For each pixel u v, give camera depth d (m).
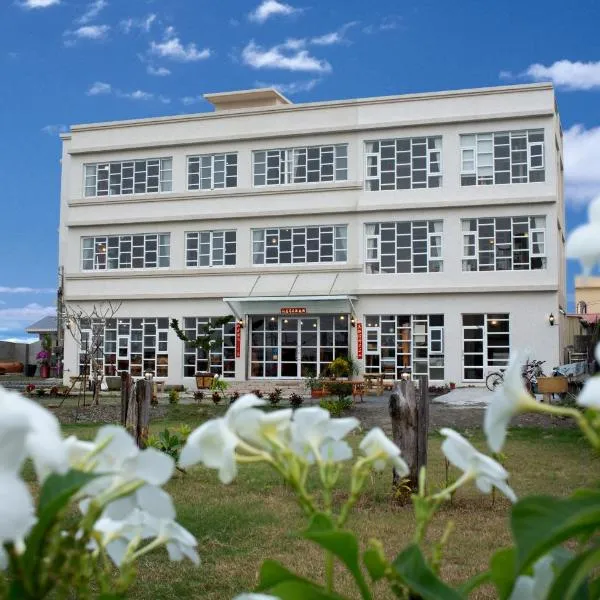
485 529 7.44
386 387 31.31
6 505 0.78
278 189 35.00
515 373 1.00
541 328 31.31
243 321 35.09
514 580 0.92
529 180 32.12
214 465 1.11
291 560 6.34
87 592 1.06
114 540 1.26
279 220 34.94
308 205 34.59
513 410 1.00
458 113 33.00
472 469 1.21
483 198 32.41
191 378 35.62
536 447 13.99
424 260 33.00
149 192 37.03
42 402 26.11
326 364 34.22
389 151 33.91
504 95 32.50
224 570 6.07
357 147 34.22
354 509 8.19
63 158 44.28
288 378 34.50
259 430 1.16
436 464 11.42
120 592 1.15
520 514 0.93
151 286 36.44
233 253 35.56
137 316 36.56
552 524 0.91
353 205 33.91
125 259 37.16
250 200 35.41
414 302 32.91
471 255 32.44
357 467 1.20
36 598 0.97
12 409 0.81
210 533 7.32
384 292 33.19
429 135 33.38
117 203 37.25
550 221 31.73
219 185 36.06
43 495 0.95
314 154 34.91
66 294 37.56
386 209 33.50
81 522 1.04
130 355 36.50
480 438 15.49
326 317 34.41
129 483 1.07
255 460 1.13
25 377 53.06
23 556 0.95
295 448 1.19
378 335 33.38
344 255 34.06
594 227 1.02
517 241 32.00
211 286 35.56
